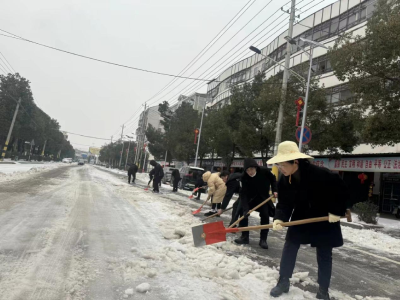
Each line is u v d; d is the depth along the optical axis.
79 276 3.14
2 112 36.00
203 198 15.68
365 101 11.40
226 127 21.06
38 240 4.29
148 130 46.91
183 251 4.30
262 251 5.06
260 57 32.78
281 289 3.05
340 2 22.14
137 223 6.24
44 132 58.00
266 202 5.22
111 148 96.50
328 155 18.89
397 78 10.26
